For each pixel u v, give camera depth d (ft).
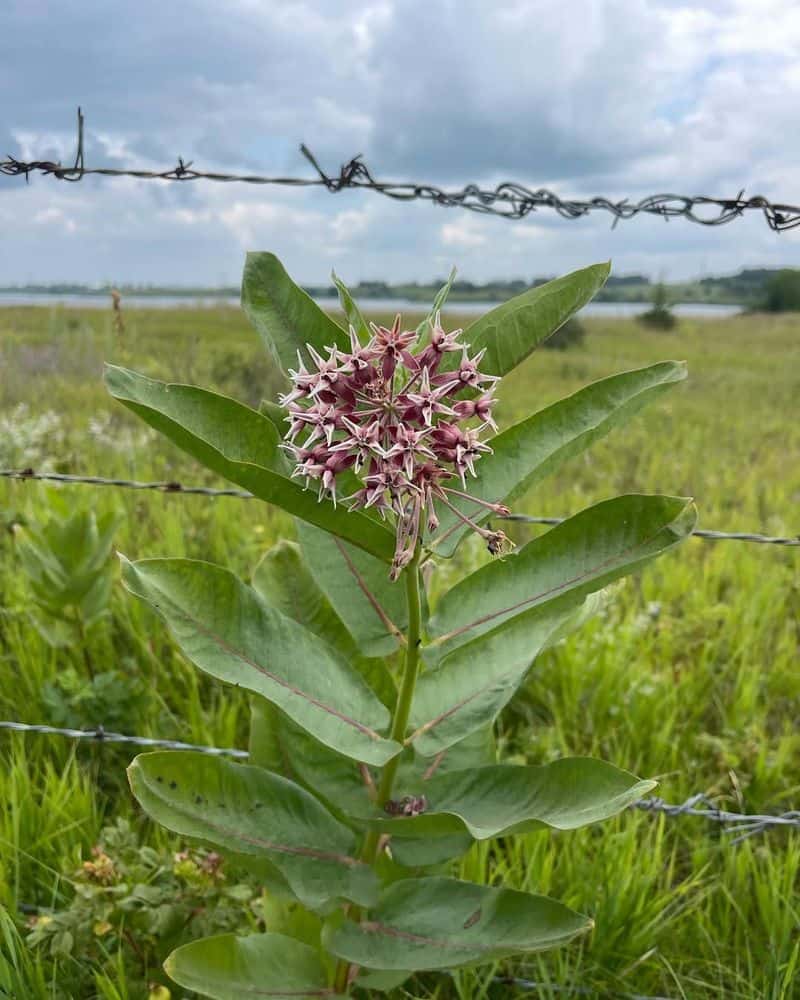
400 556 5.59
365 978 7.43
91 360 34.37
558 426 6.74
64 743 11.93
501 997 9.13
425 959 6.63
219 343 43.96
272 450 6.07
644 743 12.66
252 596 6.81
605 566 6.38
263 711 7.95
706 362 77.66
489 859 10.50
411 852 7.09
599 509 6.35
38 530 13.35
